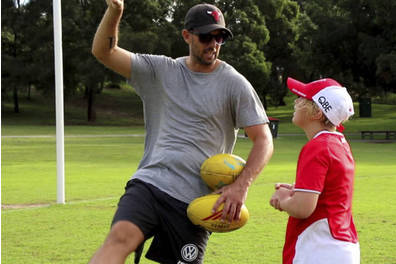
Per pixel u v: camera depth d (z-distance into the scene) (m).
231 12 60.75
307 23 49.59
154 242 4.66
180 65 4.69
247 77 58.22
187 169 4.50
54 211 10.55
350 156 4.07
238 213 4.38
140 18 58.69
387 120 56.34
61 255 7.23
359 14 45.41
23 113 63.94
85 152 27.42
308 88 4.16
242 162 4.56
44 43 58.66
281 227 9.11
